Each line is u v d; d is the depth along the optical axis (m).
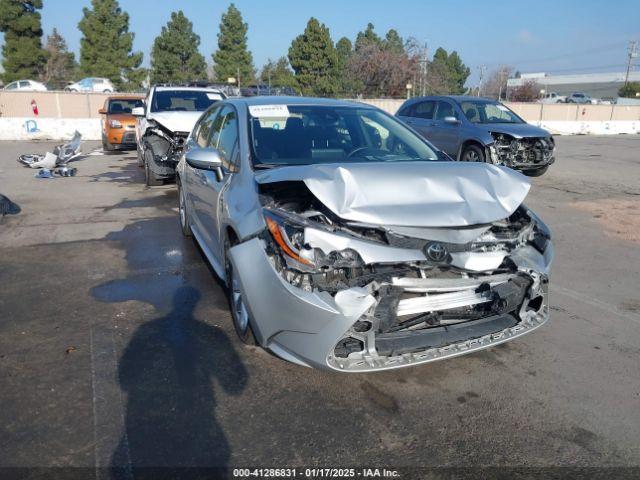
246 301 3.12
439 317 3.04
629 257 5.88
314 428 2.80
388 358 2.88
